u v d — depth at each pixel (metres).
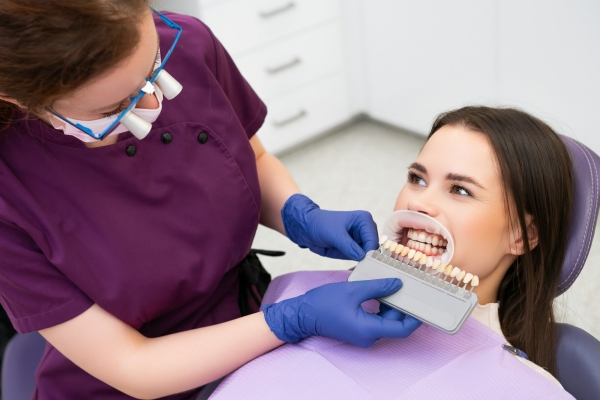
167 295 0.95
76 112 0.71
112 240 0.91
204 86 1.02
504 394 0.86
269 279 1.24
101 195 0.91
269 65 2.65
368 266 0.94
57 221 0.88
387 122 2.96
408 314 0.85
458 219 0.99
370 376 0.88
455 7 2.33
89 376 1.03
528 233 1.05
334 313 0.86
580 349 1.04
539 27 2.11
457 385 0.87
